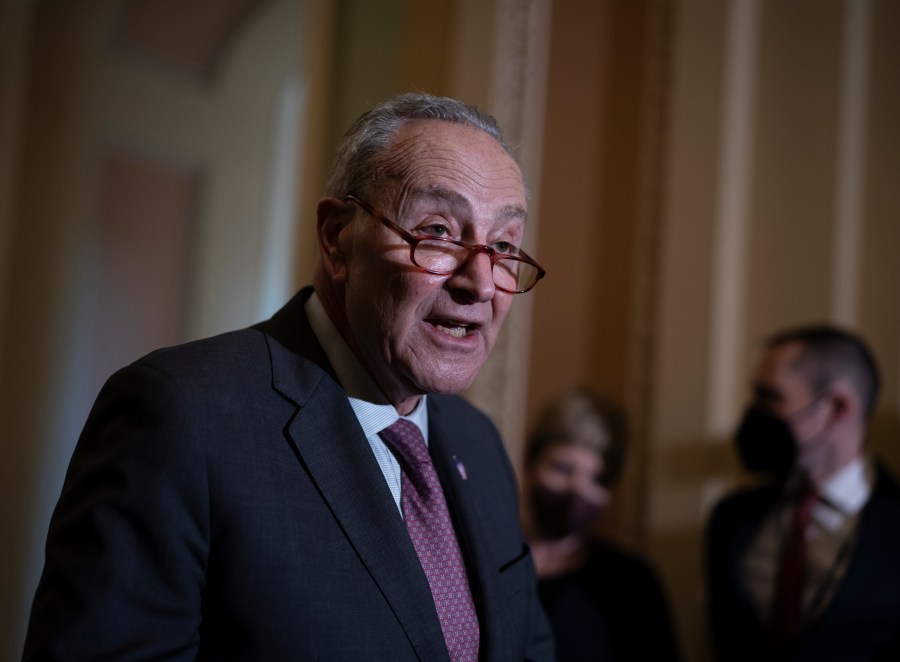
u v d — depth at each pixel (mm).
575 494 1930
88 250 4578
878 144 2393
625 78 2682
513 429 2576
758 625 1876
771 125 2512
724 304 2455
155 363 829
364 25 2688
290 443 858
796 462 1955
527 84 2621
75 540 738
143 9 4582
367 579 837
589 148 2686
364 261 906
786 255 2449
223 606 772
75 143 4504
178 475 758
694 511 2406
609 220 2654
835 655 1714
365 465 889
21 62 4316
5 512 4281
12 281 4336
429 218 895
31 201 4414
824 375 1934
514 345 2613
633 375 2549
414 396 1014
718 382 2434
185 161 5020
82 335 4582
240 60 5137
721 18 2512
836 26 2430
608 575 1940
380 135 935
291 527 811
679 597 2389
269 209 5355
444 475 1031
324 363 957
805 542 1880
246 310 5242
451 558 946
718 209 2455
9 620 4219
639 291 2557
